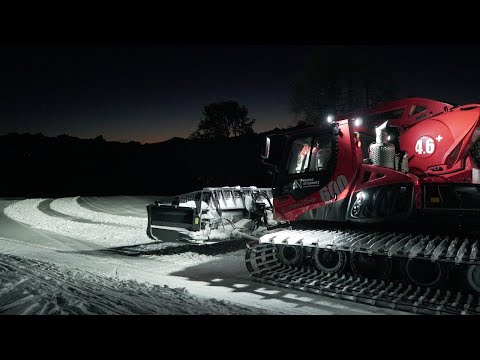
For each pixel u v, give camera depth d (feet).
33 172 241.76
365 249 22.25
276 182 27.40
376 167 23.94
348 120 24.68
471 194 22.44
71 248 46.14
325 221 27.07
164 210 33.63
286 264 27.09
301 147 27.27
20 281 20.01
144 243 47.09
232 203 37.55
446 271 21.27
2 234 58.29
